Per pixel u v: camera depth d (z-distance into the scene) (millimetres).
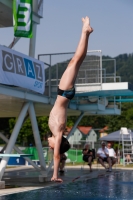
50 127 4750
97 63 20719
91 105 22844
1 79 14555
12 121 54719
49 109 22000
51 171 24719
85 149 25188
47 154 30828
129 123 69312
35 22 18875
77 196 13516
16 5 17125
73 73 4797
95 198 12945
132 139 37656
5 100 17141
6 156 15508
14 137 16797
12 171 26000
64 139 4734
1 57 14648
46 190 15117
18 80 15688
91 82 20688
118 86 19875
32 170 26906
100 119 89875
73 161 35812
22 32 17203
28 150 31766
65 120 4742
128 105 77812
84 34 4801
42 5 19188
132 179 19969
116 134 37094
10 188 15641
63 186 16656
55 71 20547
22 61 16141
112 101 25438
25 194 13773
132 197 13219
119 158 35656
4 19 20734
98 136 88250
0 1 17422
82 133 80562
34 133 18141
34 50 18875
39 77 17547
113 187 16406
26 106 17531
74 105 22516
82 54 4797
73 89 4793
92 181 18875
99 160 25328
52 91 20047
